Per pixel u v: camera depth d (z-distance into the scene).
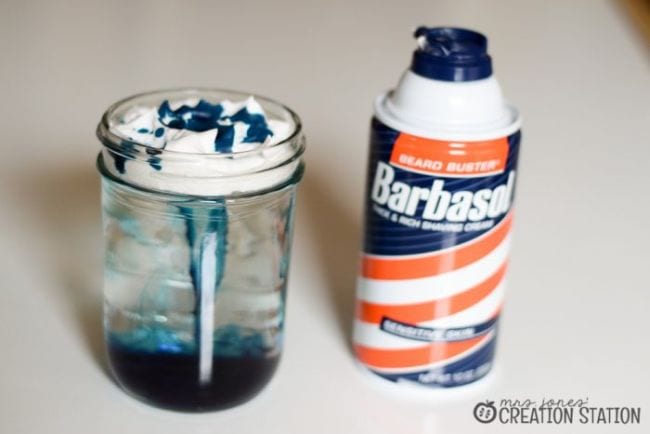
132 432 0.56
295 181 0.54
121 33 1.04
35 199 0.73
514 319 0.66
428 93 0.55
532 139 0.89
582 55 1.10
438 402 0.59
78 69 0.94
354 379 0.61
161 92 0.58
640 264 0.72
